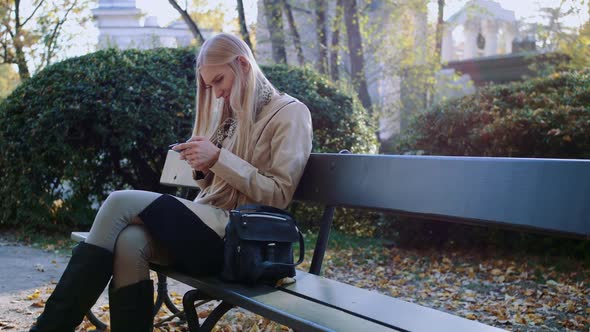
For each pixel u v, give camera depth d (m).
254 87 2.65
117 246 2.37
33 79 7.41
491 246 6.95
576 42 11.91
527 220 1.89
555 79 7.45
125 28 18.92
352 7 13.87
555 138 6.52
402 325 1.86
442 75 15.01
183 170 3.57
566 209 1.79
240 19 14.02
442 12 15.10
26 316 3.85
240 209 2.39
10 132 7.21
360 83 13.86
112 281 2.39
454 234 7.10
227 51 2.62
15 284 4.72
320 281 2.45
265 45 16.27
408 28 15.20
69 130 7.22
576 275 5.70
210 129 2.88
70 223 7.64
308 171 2.81
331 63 14.27
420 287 5.38
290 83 8.13
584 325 4.05
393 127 15.54
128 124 7.07
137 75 7.21
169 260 2.52
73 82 7.15
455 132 7.35
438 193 2.19
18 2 13.74
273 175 2.54
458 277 5.80
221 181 2.70
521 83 7.77
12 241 6.88
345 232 8.41
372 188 2.47
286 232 2.35
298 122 2.60
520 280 5.56
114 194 2.42
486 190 2.03
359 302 2.12
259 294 2.21
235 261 2.32
